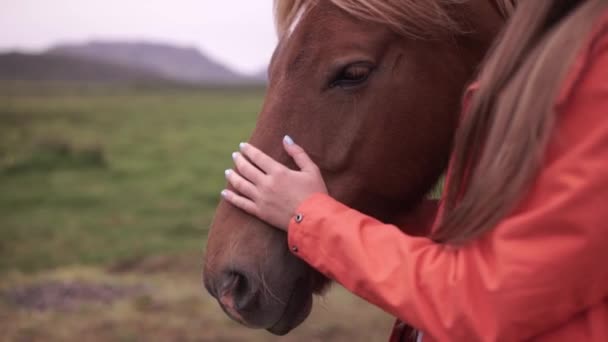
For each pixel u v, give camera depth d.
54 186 16.42
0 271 8.98
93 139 27.03
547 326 1.13
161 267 9.26
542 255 1.09
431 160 1.62
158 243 10.88
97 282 7.90
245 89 109.44
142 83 142.25
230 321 6.25
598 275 1.08
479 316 1.15
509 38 1.22
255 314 1.57
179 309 6.62
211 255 1.60
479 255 1.17
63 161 19.52
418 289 1.22
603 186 1.04
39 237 11.45
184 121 39.78
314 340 5.73
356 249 1.30
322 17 1.60
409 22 1.53
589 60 1.09
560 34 1.12
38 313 6.53
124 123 37.94
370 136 1.57
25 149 20.28
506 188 1.13
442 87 1.59
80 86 113.12
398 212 1.68
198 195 15.49
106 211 13.78
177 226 12.26
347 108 1.57
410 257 1.25
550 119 1.09
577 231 1.06
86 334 5.89
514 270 1.10
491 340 1.14
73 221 12.79
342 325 6.04
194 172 18.86
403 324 1.66
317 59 1.59
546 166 1.11
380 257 1.28
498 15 1.61
